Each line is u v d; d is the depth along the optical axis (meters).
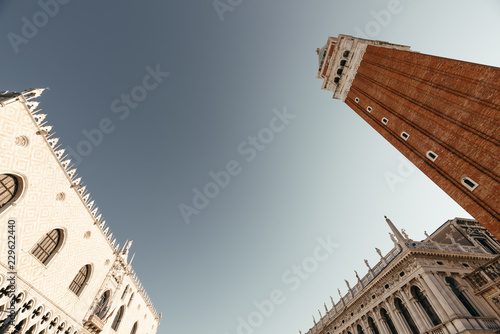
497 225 19.36
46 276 25.70
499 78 19.17
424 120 25.39
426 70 25.17
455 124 22.34
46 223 25.67
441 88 23.61
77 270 30.48
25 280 23.27
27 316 23.55
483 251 33.06
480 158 20.44
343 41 37.53
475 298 26.38
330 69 39.78
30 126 23.41
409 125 27.27
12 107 21.69
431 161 24.75
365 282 36.22
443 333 23.44
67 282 28.73
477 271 27.23
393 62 29.48
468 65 21.33
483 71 20.22
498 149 19.25
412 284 27.98
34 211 24.16
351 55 36.97
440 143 23.70
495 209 19.47
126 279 42.84
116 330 39.31
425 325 25.39
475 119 20.80
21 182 23.09
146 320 51.22
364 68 34.81
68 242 28.70
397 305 29.62
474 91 20.86
